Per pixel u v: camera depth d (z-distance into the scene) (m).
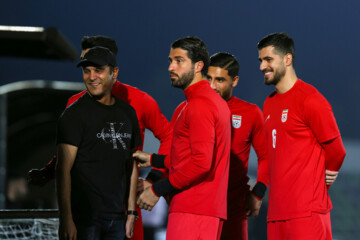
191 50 9.46
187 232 9.09
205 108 8.97
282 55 10.25
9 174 22.72
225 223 12.37
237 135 12.25
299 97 9.98
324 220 9.95
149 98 11.29
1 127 22.56
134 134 9.38
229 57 12.20
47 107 22.89
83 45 10.61
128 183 9.41
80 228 8.47
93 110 8.70
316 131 9.81
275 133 10.41
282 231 10.22
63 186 8.34
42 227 11.72
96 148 8.59
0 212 10.55
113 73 9.14
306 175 9.91
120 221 8.84
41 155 23.09
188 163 8.90
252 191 12.11
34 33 16.36
